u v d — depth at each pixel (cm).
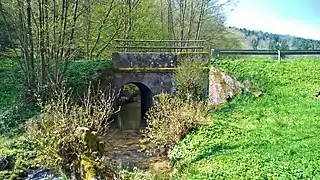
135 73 2286
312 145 1209
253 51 2394
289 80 2086
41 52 1928
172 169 1374
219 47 4025
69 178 1008
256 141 1365
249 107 1888
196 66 2194
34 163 1268
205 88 2186
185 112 1603
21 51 2125
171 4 3631
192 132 1567
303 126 1495
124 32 3112
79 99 2045
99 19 2992
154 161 1512
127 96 3619
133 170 1309
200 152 1352
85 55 3003
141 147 1748
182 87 2138
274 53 2416
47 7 1898
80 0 2358
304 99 1853
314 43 6412
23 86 2034
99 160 990
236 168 1107
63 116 1203
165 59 2300
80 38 2703
